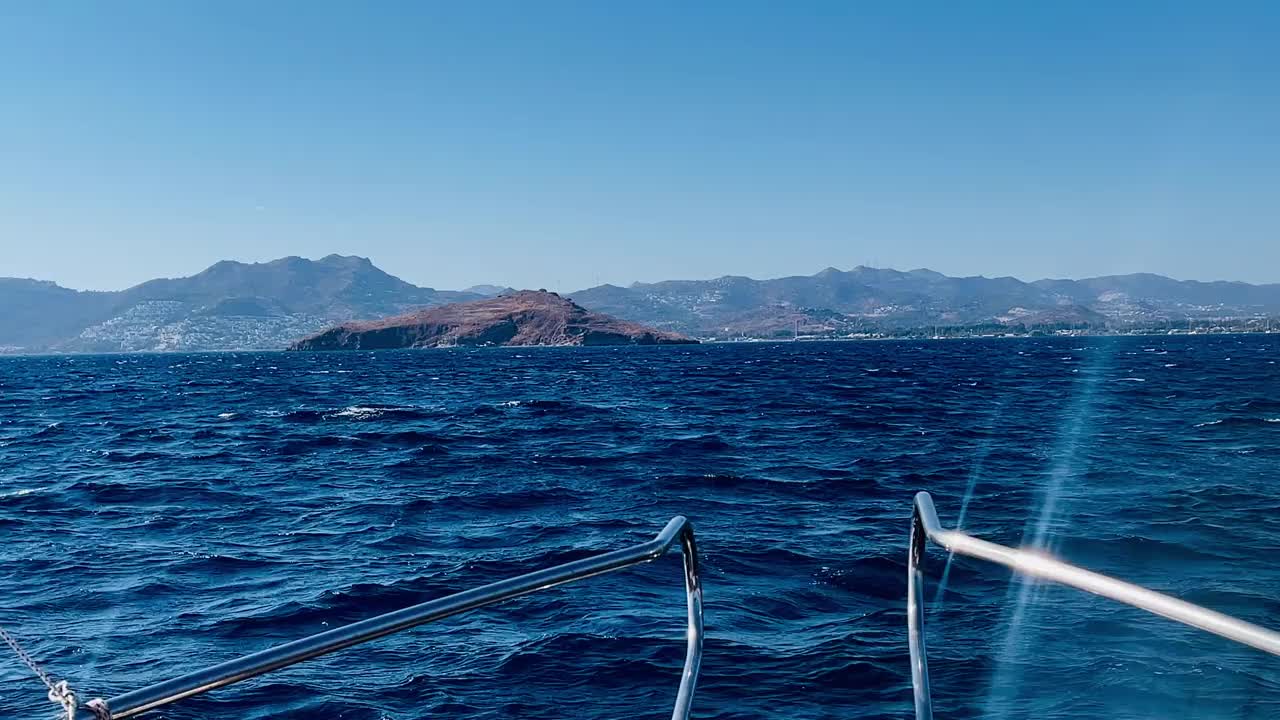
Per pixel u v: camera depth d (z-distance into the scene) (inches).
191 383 3622.0
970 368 3671.3
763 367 4259.4
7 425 1801.2
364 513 759.7
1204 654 366.6
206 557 611.8
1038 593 449.1
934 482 840.9
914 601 153.3
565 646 402.0
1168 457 975.6
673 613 446.6
